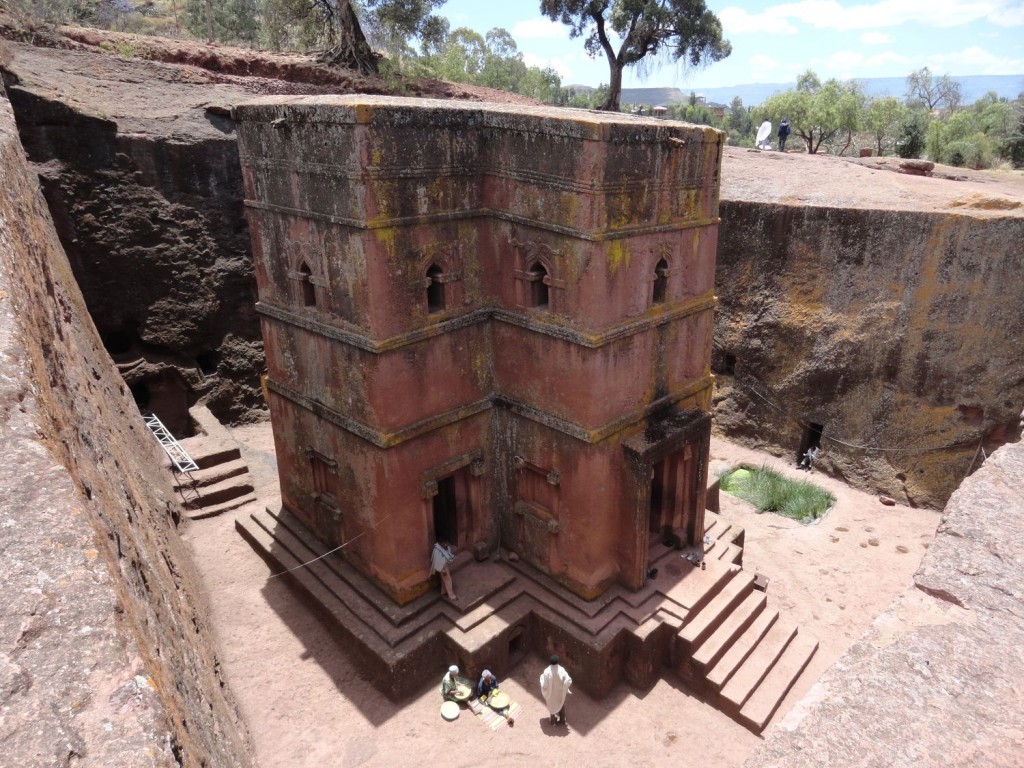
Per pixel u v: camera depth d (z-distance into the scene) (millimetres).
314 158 10086
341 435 11578
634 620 11422
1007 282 15234
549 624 11578
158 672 3318
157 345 18281
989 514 3834
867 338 17344
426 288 10695
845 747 2734
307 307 11430
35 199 11438
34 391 3857
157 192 17562
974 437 16219
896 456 17375
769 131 29516
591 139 9367
